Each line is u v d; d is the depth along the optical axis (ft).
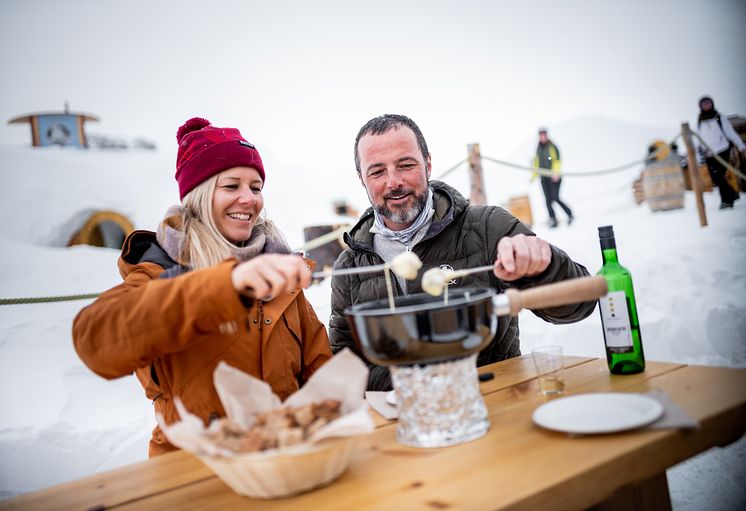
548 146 20.08
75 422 10.59
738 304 14.97
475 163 13.78
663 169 19.52
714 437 3.10
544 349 4.59
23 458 9.59
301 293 5.77
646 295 15.85
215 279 3.51
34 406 10.75
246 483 2.78
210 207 5.50
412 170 6.66
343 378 3.40
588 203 20.62
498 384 4.56
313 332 5.72
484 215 6.84
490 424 3.50
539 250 4.45
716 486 8.08
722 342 14.16
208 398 4.67
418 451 3.20
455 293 3.79
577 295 3.44
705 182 20.03
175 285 3.63
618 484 2.72
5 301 9.95
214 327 3.66
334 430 2.69
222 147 5.57
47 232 14.75
